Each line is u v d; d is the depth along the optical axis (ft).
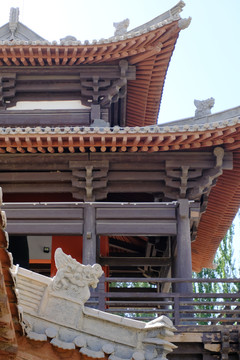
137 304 63.31
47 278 39.27
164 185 73.20
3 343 34.68
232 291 118.21
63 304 38.70
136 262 81.05
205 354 59.47
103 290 63.10
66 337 38.01
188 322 65.46
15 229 71.15
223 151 71.31
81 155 72.90
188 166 71.87
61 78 87.15
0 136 68.03
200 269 109.40
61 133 67.82
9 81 86.74
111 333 38.73
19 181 73.41
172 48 85.20
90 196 72.54
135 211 71.97
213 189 82.99
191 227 75.56
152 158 72.43
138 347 38.37
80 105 86.99
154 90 92.53
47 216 71.72
